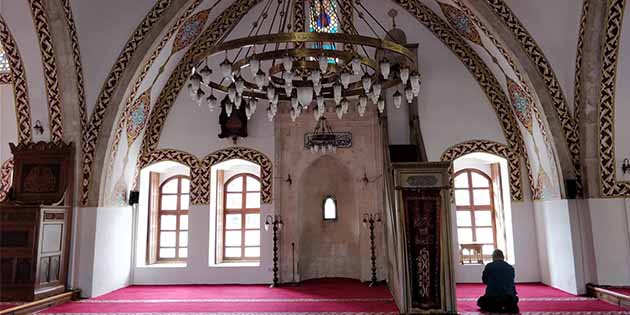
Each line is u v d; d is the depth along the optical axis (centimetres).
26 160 805
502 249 973
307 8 1011
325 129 968
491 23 782
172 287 909
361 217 938
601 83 750
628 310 637
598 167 764
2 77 1018
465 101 956
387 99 958
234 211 1048
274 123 971
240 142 976
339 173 999
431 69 969
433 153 944
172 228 1045
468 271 916
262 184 959
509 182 932
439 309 577
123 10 795
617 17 709
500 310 625
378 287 859
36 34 782
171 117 989
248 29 1008
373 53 983
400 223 597
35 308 681
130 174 943
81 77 810
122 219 916
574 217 772
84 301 760
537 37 772
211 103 624
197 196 966
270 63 1008
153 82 914
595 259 748
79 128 815
